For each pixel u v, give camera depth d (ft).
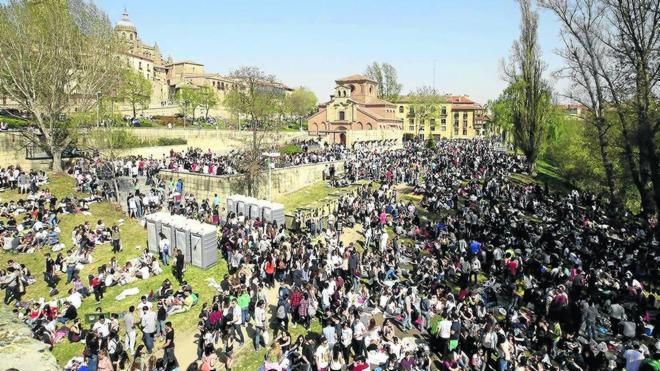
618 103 107.65
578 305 57.93
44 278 79.51
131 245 95.61
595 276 66.39
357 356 49.62
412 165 168.45
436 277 72.95
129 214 112.37
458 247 83.30
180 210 110.63
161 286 74.28
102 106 142.10
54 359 42.91
